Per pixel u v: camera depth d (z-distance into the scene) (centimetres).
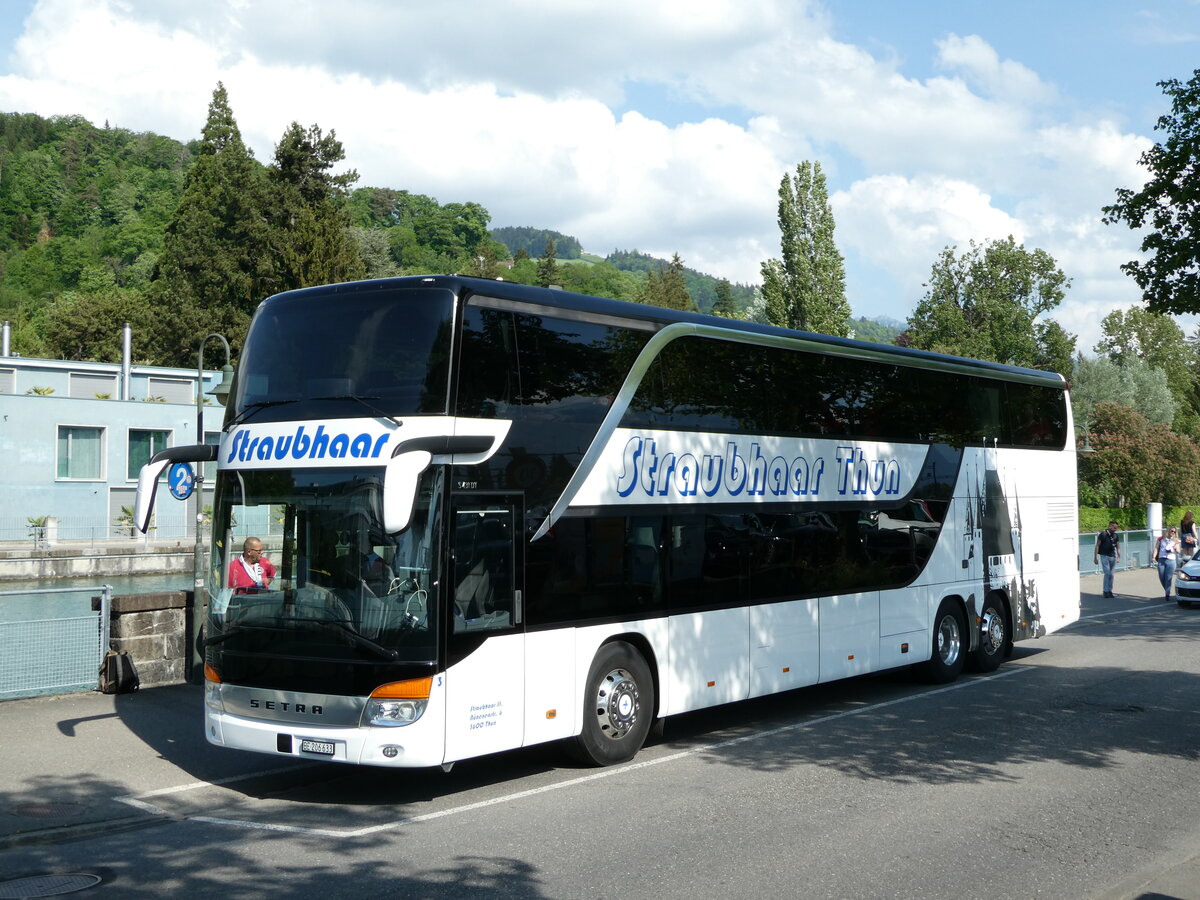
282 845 802
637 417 1088
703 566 1154
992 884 709
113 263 13462
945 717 1301
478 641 913
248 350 998
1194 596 2644
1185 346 9725
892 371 1472
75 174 16438
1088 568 3544
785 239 5378
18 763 1029
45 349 8844
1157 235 1806
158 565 4362
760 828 834
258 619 928
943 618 1543
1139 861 759
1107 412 5684
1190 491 5509
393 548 890
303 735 892
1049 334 6156
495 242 18012
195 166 7256
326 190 6894
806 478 1306
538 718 969
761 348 1254
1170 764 1051
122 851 789
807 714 1341
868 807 896
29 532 4634
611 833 823
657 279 12875
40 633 1321
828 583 1327
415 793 968
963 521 1588
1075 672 1652
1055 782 981
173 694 1341
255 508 952
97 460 5044
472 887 700
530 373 980
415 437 895
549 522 987
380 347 931
